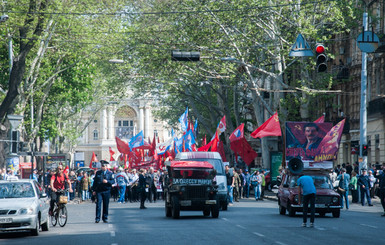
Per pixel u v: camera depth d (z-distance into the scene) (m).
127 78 64.88
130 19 58.69
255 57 51.62
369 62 58.12
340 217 30.38
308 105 52.06
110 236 21.50
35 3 46.34
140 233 22.44
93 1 52.69
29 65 54.31
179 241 19.45
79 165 99.06
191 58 30.73
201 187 29.95
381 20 54.59
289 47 48.88
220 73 53.69
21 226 21.89
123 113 173.75
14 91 47.22
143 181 39.44
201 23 51.16
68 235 22.33
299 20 47.81
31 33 47.03
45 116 69.81
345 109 65.62
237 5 48.12
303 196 24.84
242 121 77.12
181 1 53.12
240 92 60.41
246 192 54.22
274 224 25.98
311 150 35.88
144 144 59.06
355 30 60.00
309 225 24.94
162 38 55.47
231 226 25.05
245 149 50.53
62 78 64.25
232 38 49.62
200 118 69.38
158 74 60.69
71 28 53.09
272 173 58.25
